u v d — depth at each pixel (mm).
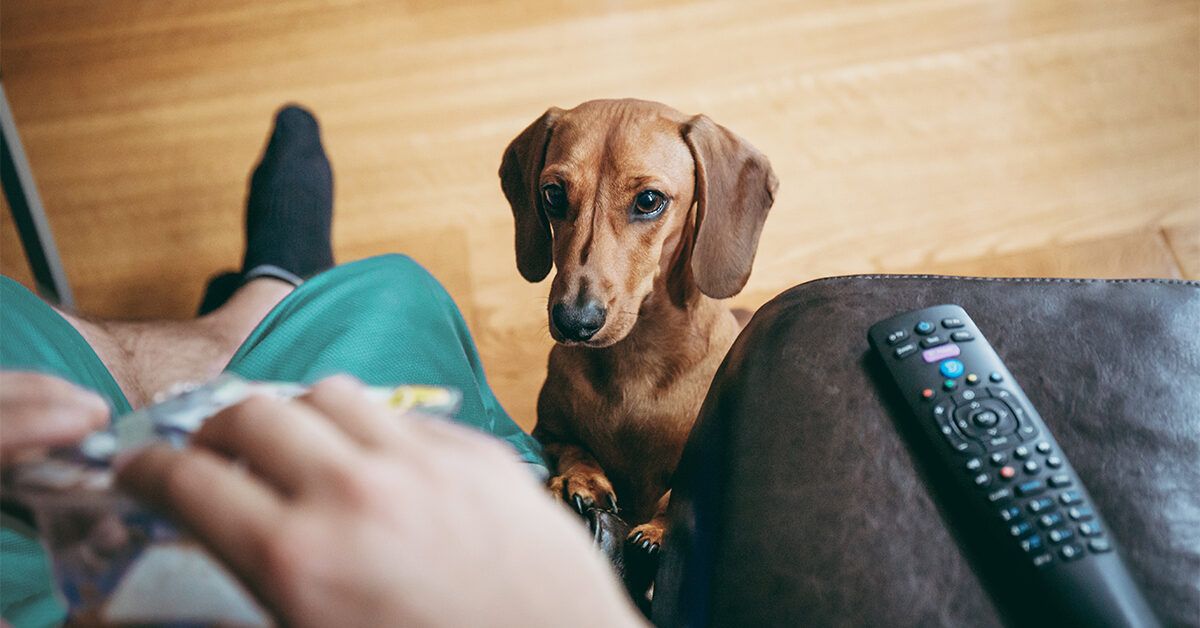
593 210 980
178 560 284
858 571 569
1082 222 1689
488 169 1796
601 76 1863
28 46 1987
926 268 1669
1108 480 581
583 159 975
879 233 1700
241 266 1736
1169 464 584
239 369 867
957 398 599
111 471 284
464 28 1933
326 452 262
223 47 1955
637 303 997
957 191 1726
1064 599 525
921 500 587
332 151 1837
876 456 607
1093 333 642
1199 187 1703
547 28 1920
